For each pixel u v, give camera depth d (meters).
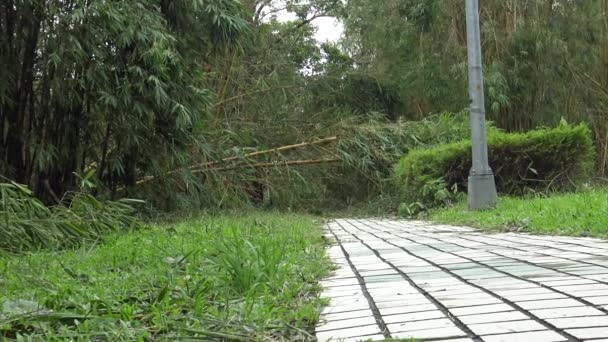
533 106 13.15
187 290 2.87
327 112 13.33
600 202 6.31
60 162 8.08
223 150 10.76
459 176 10.28
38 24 7.49
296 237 5.50
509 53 12.98
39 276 3.62
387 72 15.67
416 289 2.87
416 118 15.85
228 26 8.92
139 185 9.56
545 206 6.91
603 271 3.07
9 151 7.74
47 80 7.57
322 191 12.50
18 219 5.35
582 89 13.47
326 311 2.53
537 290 2.62
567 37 13.21
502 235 5.71
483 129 8.31
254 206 11.59
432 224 8.01
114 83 7.82
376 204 11.94
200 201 10.00
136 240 5.41
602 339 1.77
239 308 2.49
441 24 13.80
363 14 15.55
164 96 7.78
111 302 2.65
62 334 2.12
